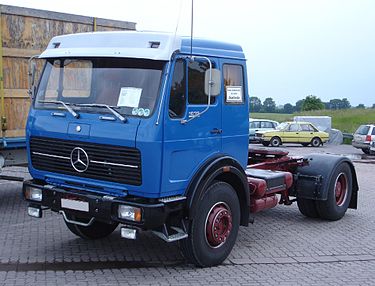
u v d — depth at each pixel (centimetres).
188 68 588
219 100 634
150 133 550
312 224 912
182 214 605
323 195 892
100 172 587
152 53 561
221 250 648
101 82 596
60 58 635
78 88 612
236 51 664
